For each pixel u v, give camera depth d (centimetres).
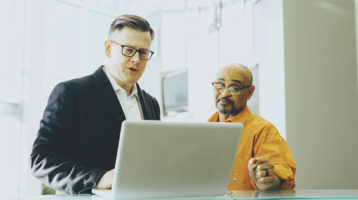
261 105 295
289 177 137
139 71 157
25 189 408
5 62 408
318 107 272
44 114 141
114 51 155
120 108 151
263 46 296
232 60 352
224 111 186
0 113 397
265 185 122
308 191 114
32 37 431
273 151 158
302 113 269
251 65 315
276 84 276
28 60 427
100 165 144
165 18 493
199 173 99
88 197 97
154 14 525
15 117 416
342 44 280
